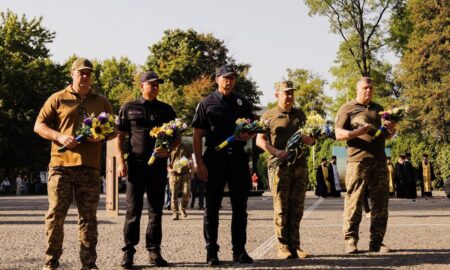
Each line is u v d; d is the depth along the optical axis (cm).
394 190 3175
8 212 1900
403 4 5175
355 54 5256
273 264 740
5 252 860
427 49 5662
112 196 1658
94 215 685
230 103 772
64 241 1002
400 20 5312
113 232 1160
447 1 5575
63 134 675
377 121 854
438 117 5641
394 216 1619
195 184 2036
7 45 5928
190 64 6631
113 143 1650
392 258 785
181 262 765
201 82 6316
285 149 810
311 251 860
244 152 770
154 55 6900
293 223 809
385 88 6538
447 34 5569
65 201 675
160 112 764
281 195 806
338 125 861
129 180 744
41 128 670
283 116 825
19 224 1375
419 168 3222
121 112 760
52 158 680
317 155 4712
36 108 5791
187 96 6091
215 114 765
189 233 1142
